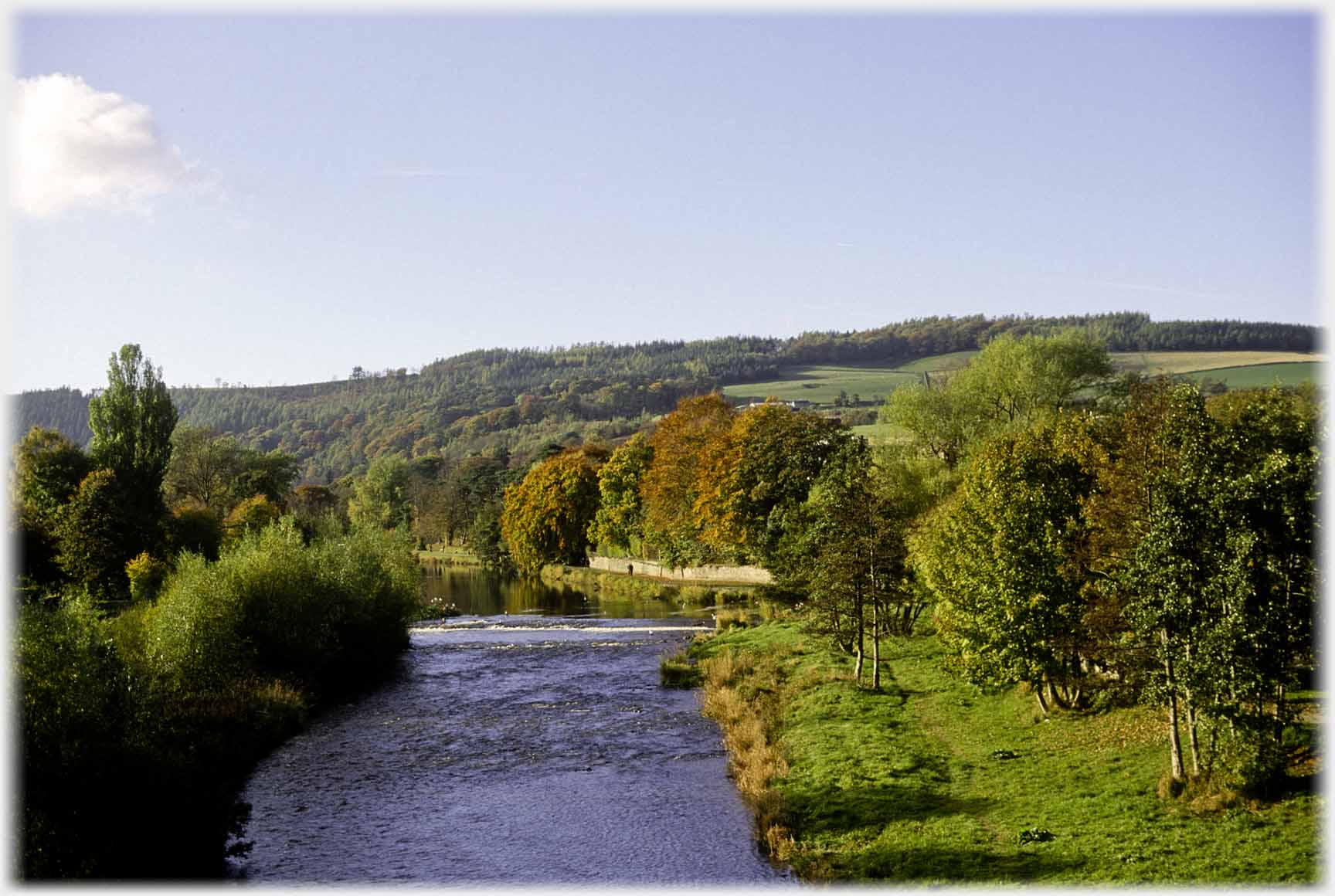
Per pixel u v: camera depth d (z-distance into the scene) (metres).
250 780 35.81
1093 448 41.59
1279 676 25.12
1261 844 22.45
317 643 50.72
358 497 189.75
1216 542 25.91
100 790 25.45
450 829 30.34
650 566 116.62
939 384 89.31
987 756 33.53
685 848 28.25
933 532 46.22
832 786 31.62
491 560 147.75
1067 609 34.50
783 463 93.69
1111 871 22.20
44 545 77.81
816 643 56.03
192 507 116.88
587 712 46.16
